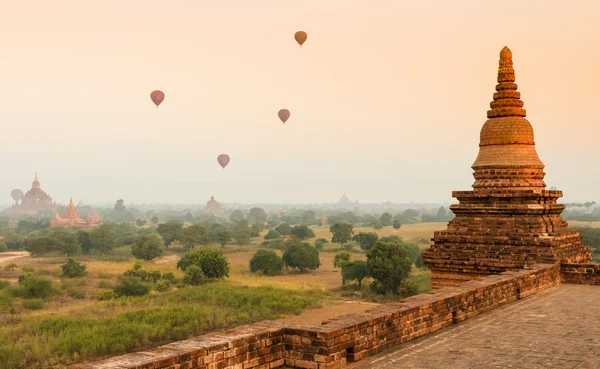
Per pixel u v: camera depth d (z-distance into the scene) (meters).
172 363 9.51
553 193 23.38
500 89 24.17
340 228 166.25
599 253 126.88
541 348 13.02
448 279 23.77
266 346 11.23
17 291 72.44
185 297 69.94
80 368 8.88
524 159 23.50
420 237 180.25
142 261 122.50
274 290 75.25
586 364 11.76
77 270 94.38
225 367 10.41
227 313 61.53
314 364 11.31
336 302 73.38
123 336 48.38
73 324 53.25
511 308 17.75
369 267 81.19
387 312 13.22
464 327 15.17
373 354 12.48
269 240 184.25
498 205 23.19
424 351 12.77
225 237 161.00
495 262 22.61
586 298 19.41
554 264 22.00
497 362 11.91
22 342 47.50
